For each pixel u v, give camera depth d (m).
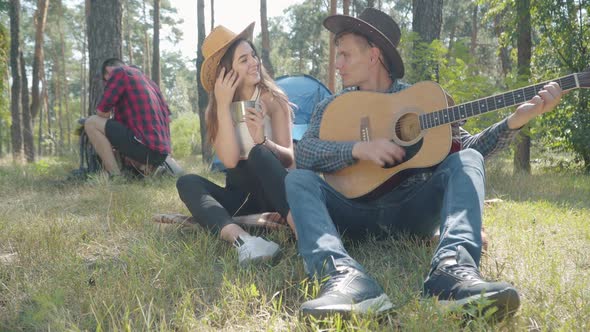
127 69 5.66
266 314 1.97
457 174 2.21
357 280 1.88
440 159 2.51
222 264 2.53
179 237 3.00
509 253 2.71
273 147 2.93
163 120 5.94
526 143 9.52
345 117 2.77
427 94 2.64
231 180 3.02
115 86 5.55
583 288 2.15
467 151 2.31
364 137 2.72
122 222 3.41
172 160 5.89
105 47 6.78
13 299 2.13
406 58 7.62
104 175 5.34
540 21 9.84
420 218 2.61
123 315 1.93
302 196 2.24
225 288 2.15
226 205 3.03
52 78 44.59
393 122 2.67
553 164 10.82
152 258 2.51
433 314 1.74
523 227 3.40
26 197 4.83
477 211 2.07
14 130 15.11
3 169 7.75
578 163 10.38
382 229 2.72
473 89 7.33
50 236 2.98
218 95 2.87
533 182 6.28
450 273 1.88
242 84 3.00
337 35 2.90
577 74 2.32
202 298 2.16
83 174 5.92
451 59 8.23
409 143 2.61
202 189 2.86
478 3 11.36
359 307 1.75
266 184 2.62
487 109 2.48
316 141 2.75
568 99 9.82
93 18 6.82
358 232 2.75
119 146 5.55
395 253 2.69
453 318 1.74
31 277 2.40
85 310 2.00
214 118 2.98
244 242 2.53
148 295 2.07
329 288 1.88
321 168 2.69
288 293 2.22
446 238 2.00
